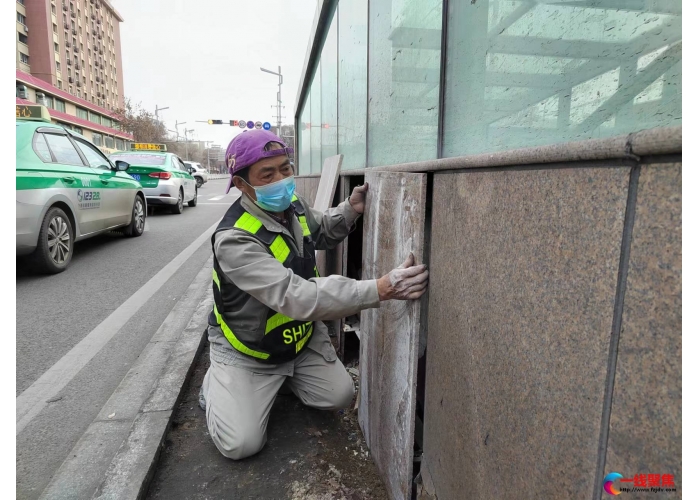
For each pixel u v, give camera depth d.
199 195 18.91
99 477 1.79
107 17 74.69
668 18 0.76
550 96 1.07
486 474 1.13
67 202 4.96
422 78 1.95
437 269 1.42
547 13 1.07
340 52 4.30
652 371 0.64
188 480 1.87
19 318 3.64
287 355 2.04
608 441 0.72
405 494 1.51
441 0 1.71
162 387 2.46
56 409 2.38
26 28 53.00
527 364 0.95
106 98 74.44
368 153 3.03
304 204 2.21
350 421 2.31
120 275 4.98
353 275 3.26
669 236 0.61
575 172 0.80
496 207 1.07
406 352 1.51
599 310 0.74
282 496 1.78
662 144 0.60
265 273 1.67
